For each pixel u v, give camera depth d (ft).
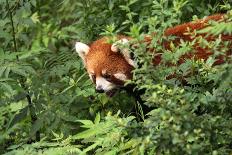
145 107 36.70
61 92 37.40
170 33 33.86
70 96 36.11
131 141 28.12
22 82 37.37
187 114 24.23
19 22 37.35
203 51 32.30
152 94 25.21
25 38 40.04
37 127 34.78
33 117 37.06
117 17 41.60
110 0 41.19
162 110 24.43
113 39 29.17
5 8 37.93
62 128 35.42
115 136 28.37
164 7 37.37
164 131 24.20
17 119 35.45
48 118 35.09
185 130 23.97
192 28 33.68
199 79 28.43
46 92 36.55
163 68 28.45
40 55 41.24
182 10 39.17
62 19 53.57
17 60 36.27
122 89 36.76
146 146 24.56
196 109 25.94
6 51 37.14
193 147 23.90
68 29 45.96
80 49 37.11
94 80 36.58
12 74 37.06
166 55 28.45
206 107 26.21
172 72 28.40
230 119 25.30
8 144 37.17
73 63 37.27
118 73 35.32
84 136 30.14
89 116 37.68
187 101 25.02
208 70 27.04
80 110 37.78
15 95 36.27
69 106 36.19
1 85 33.99
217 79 25.46
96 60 35.78
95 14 42.34
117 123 26.02
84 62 37.52
